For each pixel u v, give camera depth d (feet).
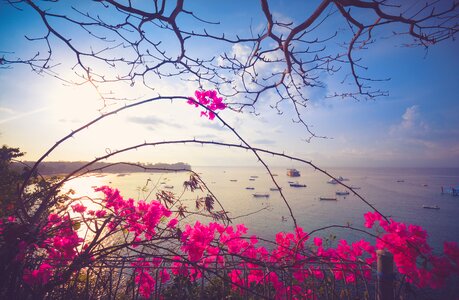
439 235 133.18
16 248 5.72
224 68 9.58
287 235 11.93
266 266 6.85
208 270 5.90
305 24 8.07
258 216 174.91
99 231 7.52
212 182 555.28
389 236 8.46
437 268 7.79
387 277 7.30
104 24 7.28
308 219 173.68
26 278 6.63
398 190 379.76
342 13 8.20
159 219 8.70
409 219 177.17
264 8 7.85
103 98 8.41
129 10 6.82
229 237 10.34
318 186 456.45
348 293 7.91
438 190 375.25
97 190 9.99
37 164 5.82
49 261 7.19
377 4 7.47
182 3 6.89
